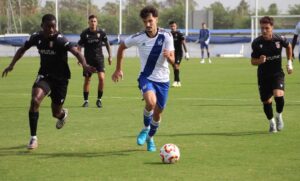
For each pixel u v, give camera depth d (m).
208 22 70.62
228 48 61.97
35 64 47.81
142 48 12.06
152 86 12.04
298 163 10.88
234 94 24.16
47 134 14.42
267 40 14.09
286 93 24.16
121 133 14.55
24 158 11.55
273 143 12.93
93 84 30.17
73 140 13.55
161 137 13.85
